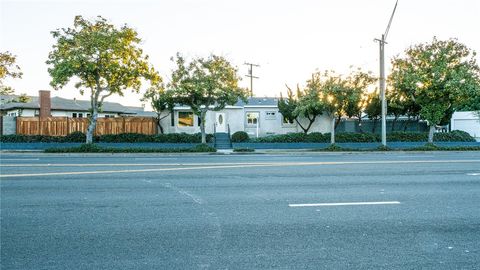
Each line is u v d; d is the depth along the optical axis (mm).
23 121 32062
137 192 9617
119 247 5387
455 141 31781
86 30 23719
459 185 10742
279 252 5184
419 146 27422
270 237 5840
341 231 6156
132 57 24203
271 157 21406
